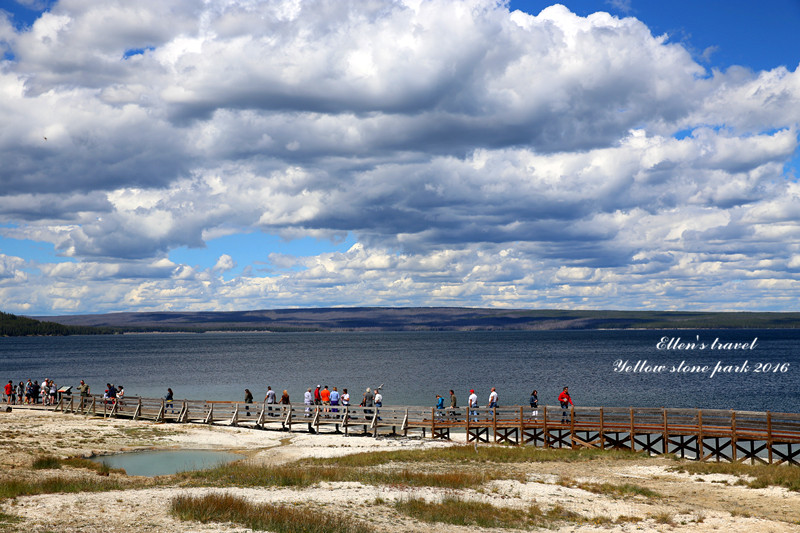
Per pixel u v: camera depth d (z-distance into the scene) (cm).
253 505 1859
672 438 4419
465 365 12775
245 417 4578
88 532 1536
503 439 4100
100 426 4272
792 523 1948
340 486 2320
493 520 1892
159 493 2077
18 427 4006
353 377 9988
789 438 3139
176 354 19350
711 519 1981
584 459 3206
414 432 4484
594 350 19600
